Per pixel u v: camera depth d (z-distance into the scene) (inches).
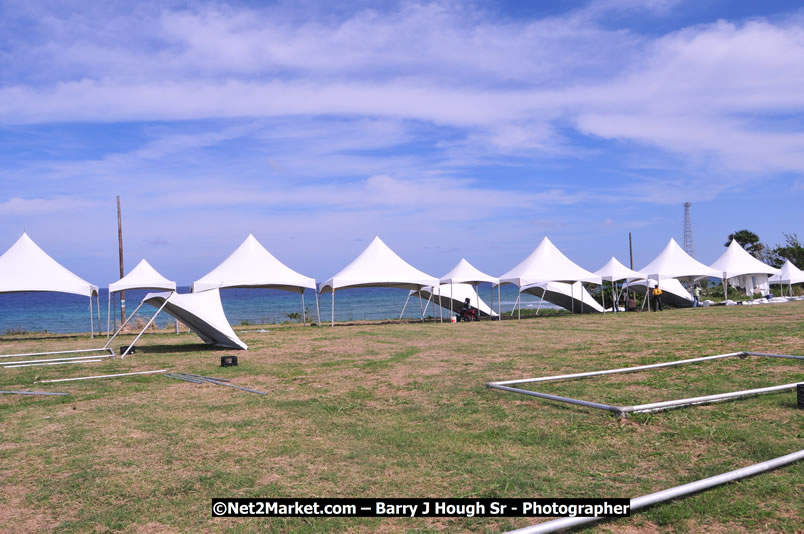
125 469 180.5
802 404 218.4
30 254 757.3
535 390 283.4
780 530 121.6
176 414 257.9
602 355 412.8
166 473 175.9
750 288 1285.7
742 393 239.0
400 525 135.9
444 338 604.4
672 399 248.7
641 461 170.2
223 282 813.2
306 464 180.9
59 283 736.3
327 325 908.6
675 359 371.2
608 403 247.1
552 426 212.8
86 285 746.8
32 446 210.7
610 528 126.6
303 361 436.8
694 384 280.1
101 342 679.1
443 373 353.4
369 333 697.6
